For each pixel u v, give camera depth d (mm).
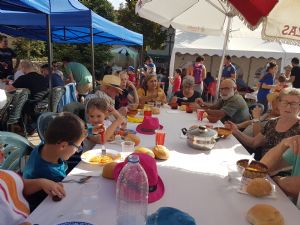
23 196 1317
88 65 13836
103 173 1573
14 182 1269
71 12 4461
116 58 17094
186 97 4883
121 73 4477
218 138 2475
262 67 12414
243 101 3697
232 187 1579
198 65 8523
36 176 1528
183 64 12273
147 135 2559
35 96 4672
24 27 7301
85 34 7906
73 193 1388
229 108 3633
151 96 4605
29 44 14164
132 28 17172
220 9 4262
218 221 1240
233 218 1271
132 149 2061
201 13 4656
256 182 1491
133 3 16938
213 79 8945
